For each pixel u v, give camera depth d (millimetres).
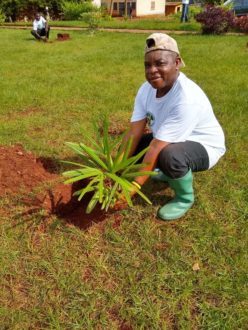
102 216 2639
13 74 7023
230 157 3479
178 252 2369
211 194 2938
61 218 2670
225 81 6113
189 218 2658
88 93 5516
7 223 2602
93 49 10211
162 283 2154
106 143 2354
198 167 2521
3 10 25344
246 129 4059
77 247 2420
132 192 2443
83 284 2160
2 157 3240
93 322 1964
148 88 2521
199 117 2385
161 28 16281
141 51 9555
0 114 4684
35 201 2760
